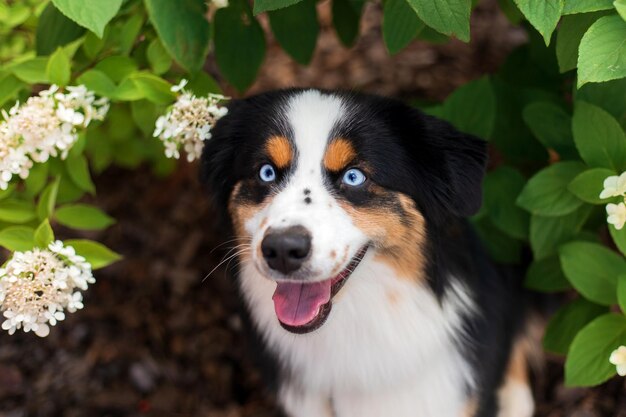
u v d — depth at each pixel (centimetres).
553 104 105
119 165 141
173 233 135
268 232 87
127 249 134
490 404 103
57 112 92
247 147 94
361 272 94
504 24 153
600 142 94
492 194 106
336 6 116
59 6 87
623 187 89
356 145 91
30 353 122
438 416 100
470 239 102
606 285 96
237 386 121
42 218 98
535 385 118
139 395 120
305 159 91
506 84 111
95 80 96
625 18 82
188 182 140
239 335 125
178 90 97
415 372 98
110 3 88
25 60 97
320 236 87
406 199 93
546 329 102
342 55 152
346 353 98
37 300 90
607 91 97
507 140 111
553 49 110
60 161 104
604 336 94
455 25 86
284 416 108
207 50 97
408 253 94
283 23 109
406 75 148
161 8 94
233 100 98
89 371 121
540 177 98
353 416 102
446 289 97
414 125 94
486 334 101
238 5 104
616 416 112
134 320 127
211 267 132
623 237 92
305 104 93
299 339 99
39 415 117
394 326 96
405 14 94
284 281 88
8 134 92
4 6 101
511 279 110
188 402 119
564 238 100
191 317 127
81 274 92
